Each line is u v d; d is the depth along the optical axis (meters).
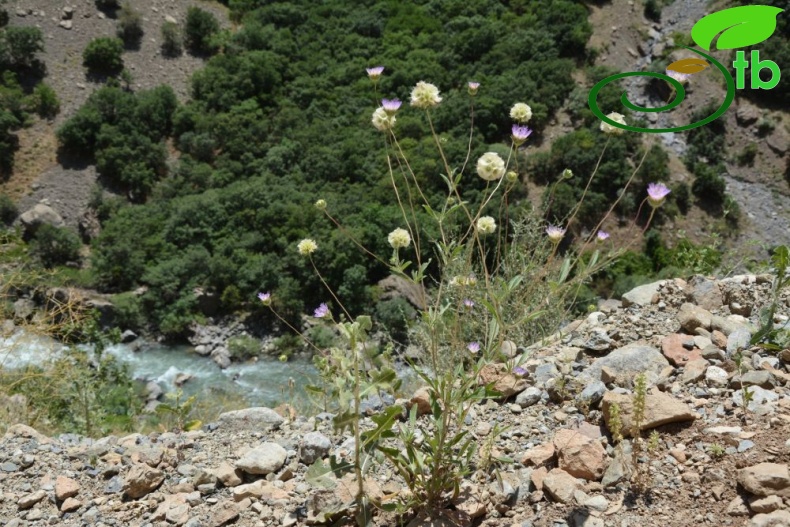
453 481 2.96
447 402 2.85
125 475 3.80
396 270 3.06
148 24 49.62
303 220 31.72
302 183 35.91
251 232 32.59
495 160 2.95
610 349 4.44
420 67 42.72
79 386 7.29
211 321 29.27
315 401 3.84
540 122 40.06
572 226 33.97
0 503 3.68
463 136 36.59
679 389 3.60
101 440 4.30
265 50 46.56
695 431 3.12
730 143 42.84
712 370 3.68
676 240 35.62
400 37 47.09
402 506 2.84
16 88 42.72
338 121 40.62
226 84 43.25
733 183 41.16
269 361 26.75
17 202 37.44
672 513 2.67
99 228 35.47
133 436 4.31
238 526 3.19
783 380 3.53
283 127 40.41
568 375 3.99
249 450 3.73
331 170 35.91
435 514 2.88
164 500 3.51
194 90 44.12
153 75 46.91
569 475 2.97
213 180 37.50
